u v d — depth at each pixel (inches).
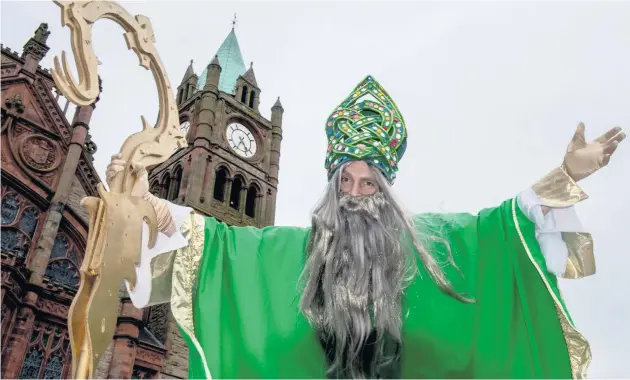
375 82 130.9
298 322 106.3
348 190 114.6
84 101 87.0
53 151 960.9
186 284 108.7
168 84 104.8
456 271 112.1
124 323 994.7
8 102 909.8
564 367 101.0
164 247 106.6
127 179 97.9
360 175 114.4
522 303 107.0
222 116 1680.6
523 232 108.7
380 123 122.0
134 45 101.5
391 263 104.1
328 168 121.3
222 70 1882.4
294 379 101.3
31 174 894.4
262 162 1729.8
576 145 106.0
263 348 105.5
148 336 1085.1
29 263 842.2
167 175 1609.3
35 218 885.8
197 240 114.9
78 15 89.8
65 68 86.3
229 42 1993.1
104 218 92.8
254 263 117.1
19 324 774.5
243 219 1525.6
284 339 105.2
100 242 90.9
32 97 968.9
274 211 1652.3
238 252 118.6
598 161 105.3
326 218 109.3
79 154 975.0
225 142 1637.6
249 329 107.5
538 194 108.1
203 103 1669.5
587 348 100.9
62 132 984.3
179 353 1098.1
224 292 114.9
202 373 97.4
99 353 85.2
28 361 789.2
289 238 120.5
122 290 1031.0
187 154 1566.2
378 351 97.3
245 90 1863.9
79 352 83.7
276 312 108.9
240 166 1621.6
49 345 821.9
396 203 112.4
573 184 105.3
